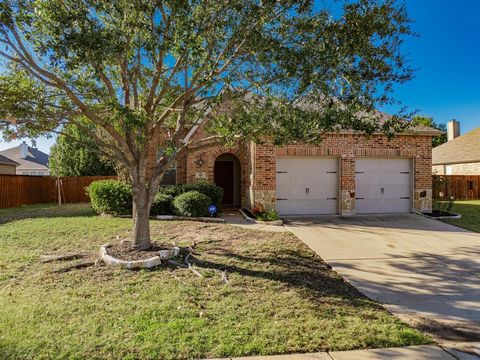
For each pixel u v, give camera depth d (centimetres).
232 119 591
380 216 1256
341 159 1285
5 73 587
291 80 548
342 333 371
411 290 527
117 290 484
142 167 655
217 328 375
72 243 759
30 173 3306
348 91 543
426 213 1312
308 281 554
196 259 641
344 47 499
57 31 409
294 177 1280
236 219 1166
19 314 404
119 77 683
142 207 659
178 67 613
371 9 510
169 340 347
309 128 541
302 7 493
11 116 525
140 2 450
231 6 503
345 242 842
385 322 407
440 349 344
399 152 1318
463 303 476
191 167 1394
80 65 517
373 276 593
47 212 1316
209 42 575
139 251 645
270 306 443
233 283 524
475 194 2161
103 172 2127
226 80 558
